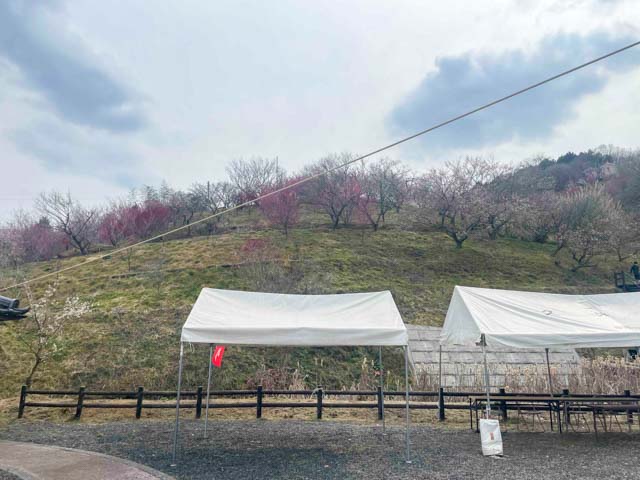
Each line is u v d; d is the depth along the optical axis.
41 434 8.41
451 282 21.19
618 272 24.20
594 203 27.81
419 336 15.73
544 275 23.08
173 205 32.09
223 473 5.85
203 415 10.34
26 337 14.41
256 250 21.03
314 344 6.65
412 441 7.80
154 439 7.96
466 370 13.80
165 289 18.11
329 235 26.64
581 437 8.20
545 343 7.29
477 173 31.16
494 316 7.93
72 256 26.38
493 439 6.83
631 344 7.38
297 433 8.45
